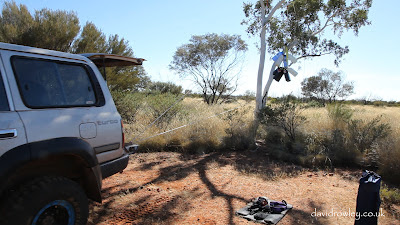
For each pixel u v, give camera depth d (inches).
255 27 392.8
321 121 305.4
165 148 280.2
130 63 162.4
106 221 127.4
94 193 113.6
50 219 91.0
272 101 324.8
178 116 358.3
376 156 217.0
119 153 132.0
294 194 168.1
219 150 280.7
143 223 126.0
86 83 120.6
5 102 90.9
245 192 169.3
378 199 115.4
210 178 194.2
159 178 191.9
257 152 272.8
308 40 353.7
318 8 348.8
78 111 111.1
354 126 267.6
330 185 185.5
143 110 432.5
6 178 83.6
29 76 100.3
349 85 890.1
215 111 408.8
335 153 238.5
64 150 97.1
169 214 136.3
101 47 434.9
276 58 279.1
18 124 90.0
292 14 353.7
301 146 252.5
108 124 123.3
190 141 278.5
